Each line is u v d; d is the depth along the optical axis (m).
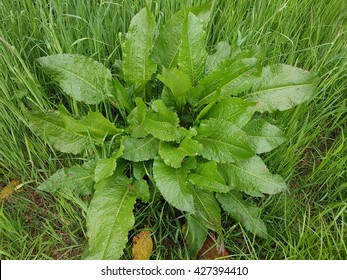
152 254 0.66
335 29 0.83
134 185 0.66
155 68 0.69
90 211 0.62
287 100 0.71
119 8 0.79
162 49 0.72
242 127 0.68
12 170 0.72
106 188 0.64
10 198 0.70
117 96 0.71
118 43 0.78
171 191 0.61
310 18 0.86
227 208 0.66
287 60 0.78
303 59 0.82
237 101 0.65
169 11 0.79
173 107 0.71
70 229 0.68
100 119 0.65
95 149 0.65
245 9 0.85
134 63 0.69
